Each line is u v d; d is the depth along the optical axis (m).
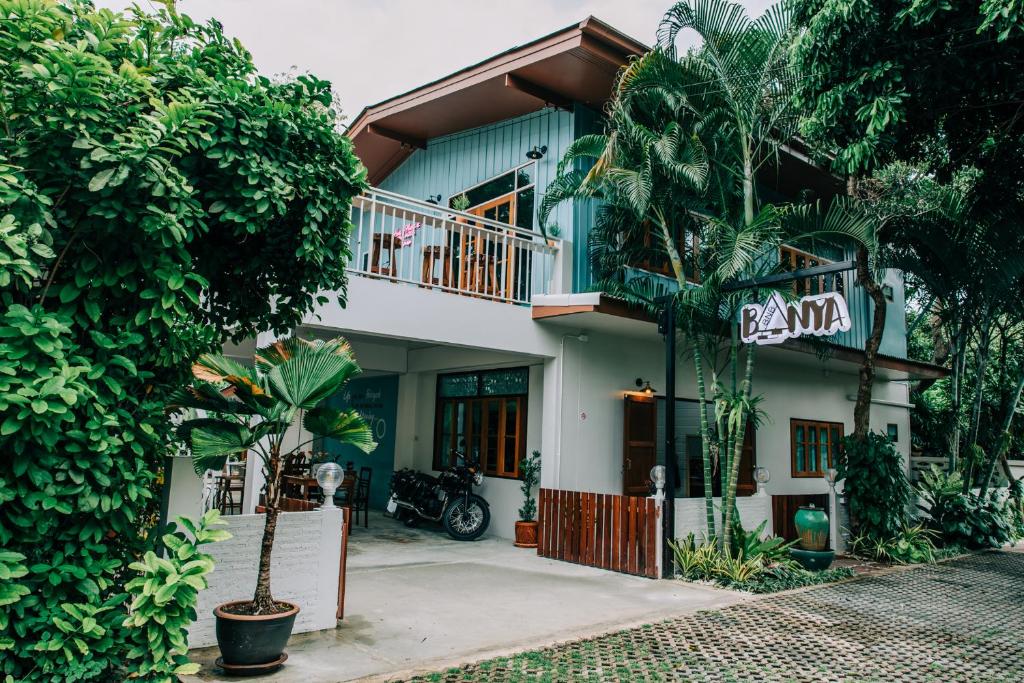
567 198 8.67
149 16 3.68
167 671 3.02
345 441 4.46
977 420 11.36
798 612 6.08
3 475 2.73
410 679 4.09
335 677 4.08
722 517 7.61
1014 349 13.83
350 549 8.60
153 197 3.06
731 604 6.26
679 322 8.32
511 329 8.70
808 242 7.88
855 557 9.20
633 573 7.50
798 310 6.74
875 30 6.05
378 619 5.43
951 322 11.27
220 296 4.43
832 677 4.41
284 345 4.28
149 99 3.25
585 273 9.57
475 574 7.32
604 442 9.65
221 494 9.32
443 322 8.02
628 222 8.88
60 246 3.05
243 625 3.97
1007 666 4.80
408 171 13.28
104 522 3.03
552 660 4.51
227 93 3.40
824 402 13.46
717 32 7.67
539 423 9.62
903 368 12.55
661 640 5.05
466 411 10.95
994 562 9.30
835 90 6.36
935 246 9.51
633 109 8.24
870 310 14.30
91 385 2.99
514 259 9.34
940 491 10.66
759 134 8.05
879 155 6.65
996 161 7.94
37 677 2.79
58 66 2.84
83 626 2.82
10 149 2.88
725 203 8.03
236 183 3.41
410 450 11.85
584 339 9.36
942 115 7.11
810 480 12.86
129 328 3.16
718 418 7.73
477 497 9.73
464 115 11.16
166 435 3.67
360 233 7.48
